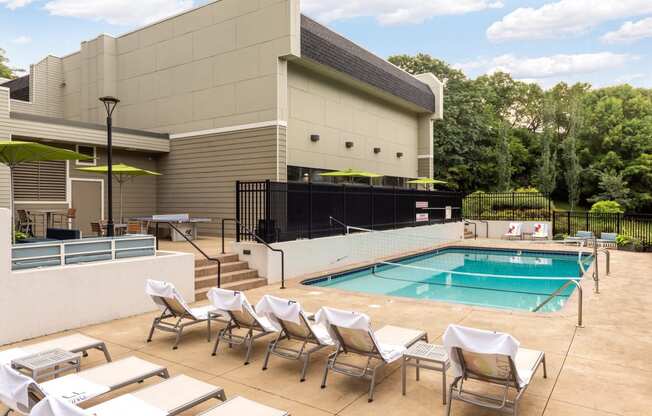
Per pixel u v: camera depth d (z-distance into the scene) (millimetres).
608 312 7805
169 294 5949
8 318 6066
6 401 3148
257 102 14422
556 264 15266
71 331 6688
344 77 17094
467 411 4164
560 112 43594
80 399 3633
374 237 14969
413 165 24078
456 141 35375
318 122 16531
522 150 41031
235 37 14859
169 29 16484
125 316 7504
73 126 13695
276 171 14070
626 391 4547
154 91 16984
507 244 18750
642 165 36125
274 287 10117
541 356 4629
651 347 5922
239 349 5938
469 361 3939
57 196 14188
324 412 4137
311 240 12016
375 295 9305
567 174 36906
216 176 15438
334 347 5953
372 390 4375
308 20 15570
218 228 15500
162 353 5762
